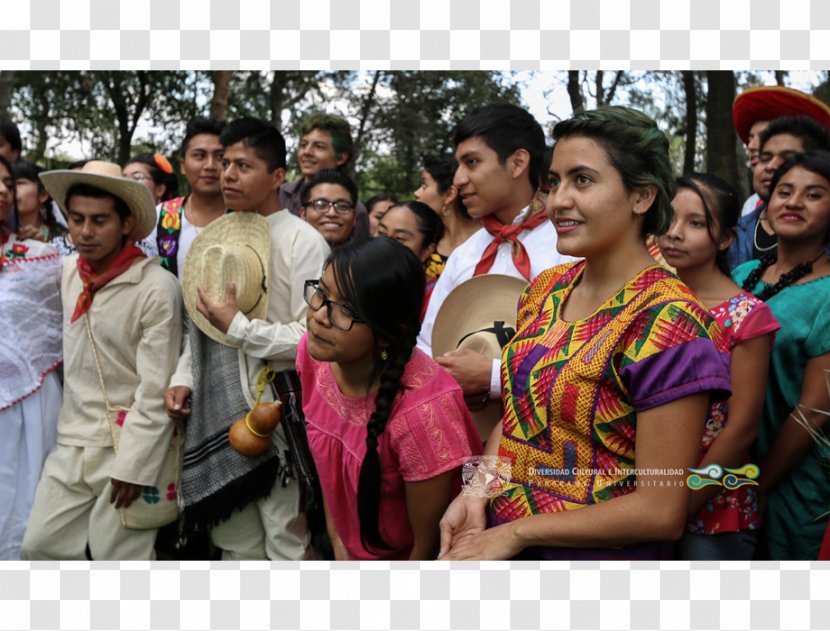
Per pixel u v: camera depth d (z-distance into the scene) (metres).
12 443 3.44
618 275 1.80
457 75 13.81
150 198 3.30
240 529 3.29
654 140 1.76
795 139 3.42
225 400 3.18
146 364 3.27
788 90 3.82
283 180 3.42
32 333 3.48
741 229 3.68
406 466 2.20
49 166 16.42
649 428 1.66
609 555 1.87
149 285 3.32
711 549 2.46
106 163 4.06
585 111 1.79
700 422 1.66
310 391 2.52
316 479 3.23
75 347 3.38
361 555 2.43
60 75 15.50
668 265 2.77
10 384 3.40
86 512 3.40
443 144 14.09
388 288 2.13
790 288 2.75
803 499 2.62
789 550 2.67
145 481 3.22
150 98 16.12
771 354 2.69
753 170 3.94
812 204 2.71
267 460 3.15
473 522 1.96
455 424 2.21
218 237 3.37
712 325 1.71
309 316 2.20
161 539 3.66
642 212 1.78
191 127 3.88
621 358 1.70
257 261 3.26
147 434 3.23
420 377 2.24
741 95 4.00
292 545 3.25
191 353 3.29
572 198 1.77
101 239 3.25
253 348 3.12
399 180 15.73
